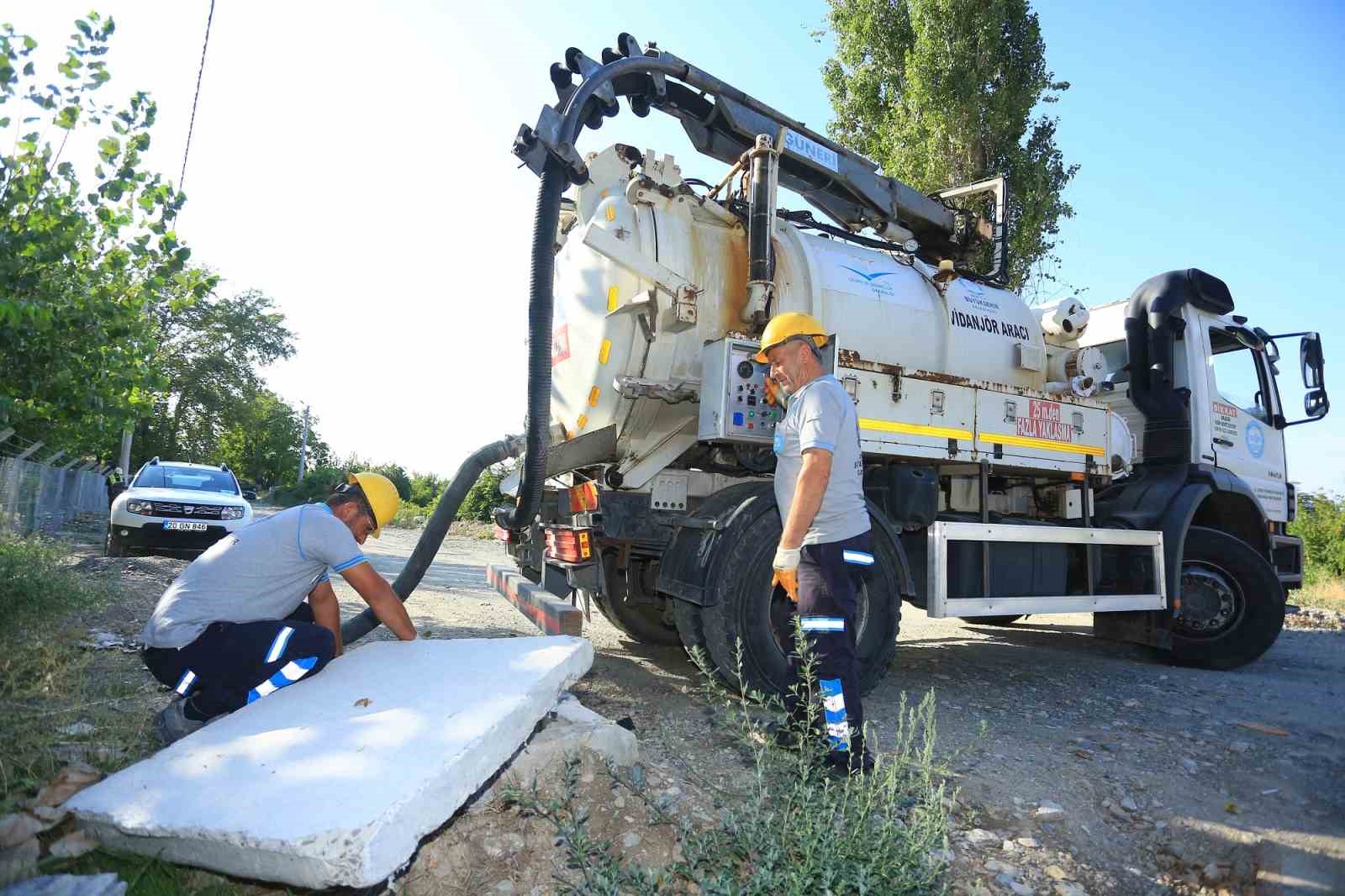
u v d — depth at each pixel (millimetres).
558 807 2441
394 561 11758
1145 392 6688
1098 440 5738
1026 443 5277
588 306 4773
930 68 15812
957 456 4918
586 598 4402
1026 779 3361
